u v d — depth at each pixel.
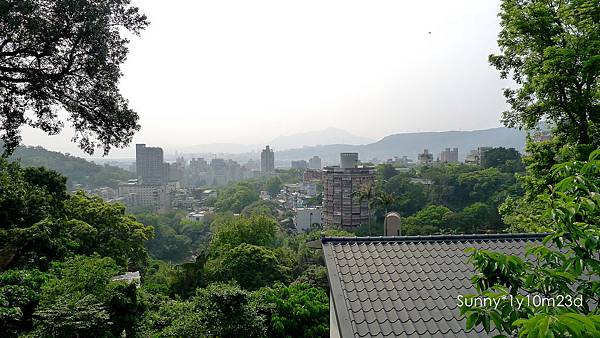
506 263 3.05
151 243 69.19
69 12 9.98
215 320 10.37
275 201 104.75
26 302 9.74
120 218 25.94
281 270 25.52
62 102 11.39
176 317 12.45
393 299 5.64
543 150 15.06
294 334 10.93
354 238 7.12
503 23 15.61
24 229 14.05
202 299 10.87
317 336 10.73
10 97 11.16
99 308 9.25
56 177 20.69
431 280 6.02
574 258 3.02
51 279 11.00
